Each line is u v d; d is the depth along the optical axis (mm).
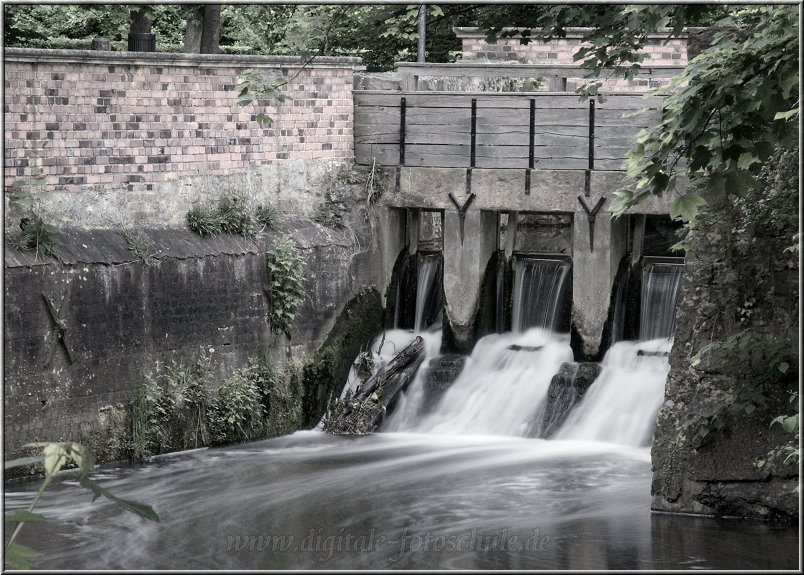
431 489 45312
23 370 44750
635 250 58344
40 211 46375
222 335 53312
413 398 58719
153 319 50062
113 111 49750
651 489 40969
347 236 59938
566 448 52375
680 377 40219
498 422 56281
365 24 71438
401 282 63406
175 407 50688
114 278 48344
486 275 60969
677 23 35812
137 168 50812
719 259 39781
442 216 65750
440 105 60156
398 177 61062
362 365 60250
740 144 30688
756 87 29828
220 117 54500
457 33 70125
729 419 39312
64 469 46719
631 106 56344
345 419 57094
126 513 41625
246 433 53812
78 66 48188
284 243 55750
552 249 66188
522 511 41719
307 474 48031
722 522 39219
